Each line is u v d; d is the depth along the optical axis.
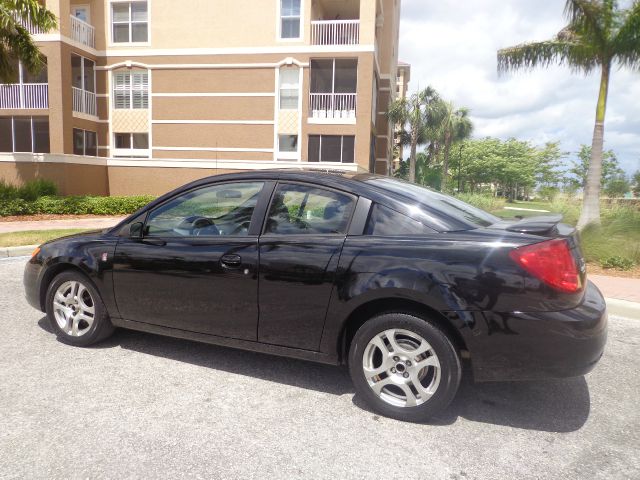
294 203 3.39
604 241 8.68
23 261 8.17
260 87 22.59
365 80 21.70
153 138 23.64
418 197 3.31
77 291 4.07
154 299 3.70
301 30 22.05
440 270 2.81
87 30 22.91
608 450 2.70
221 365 3.79
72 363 3.76
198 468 2.46
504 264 2.73
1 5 13.70
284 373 3.66
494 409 3.17
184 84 23.17
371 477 2.41
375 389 3.01
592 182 12.30
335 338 3.10
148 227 3.87
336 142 22.48
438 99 30.89
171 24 22.97
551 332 2.66
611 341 4.61
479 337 2.73
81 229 12.05
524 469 2.50
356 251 3.04
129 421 2.91
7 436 2.72
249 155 23.06
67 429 2.80
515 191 85.12
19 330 4.52
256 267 3.29
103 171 21.16
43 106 21.16
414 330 2.88
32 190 16.61
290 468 2.47
